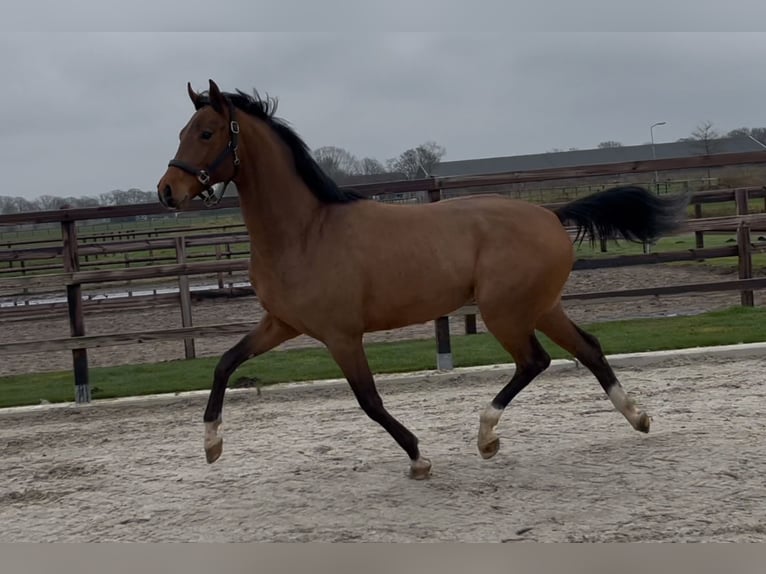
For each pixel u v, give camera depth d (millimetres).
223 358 4188
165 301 10320
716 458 4062
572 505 3557
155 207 6984
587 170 7113
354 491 3932
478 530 3322
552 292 4281
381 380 6676
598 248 16094
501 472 4102
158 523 3668
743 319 8305
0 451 5305
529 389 6125
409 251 4004
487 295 4129
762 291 11414
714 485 3682
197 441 5238
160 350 10008
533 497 3695
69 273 6812
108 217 6926
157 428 5734
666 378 6148
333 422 5516
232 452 4863
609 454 4285
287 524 3539
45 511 3955
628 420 4508
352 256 3924
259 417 5828
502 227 4184
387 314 4047
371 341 9141
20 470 4762
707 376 6102
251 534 3443
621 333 8070
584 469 4059
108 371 8023
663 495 3602
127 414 6316
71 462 4863
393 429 4008
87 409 6496
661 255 8602
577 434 4742
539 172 7059
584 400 5633
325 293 3900
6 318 11203
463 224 4172
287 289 3949
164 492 4145
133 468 4656
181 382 7113
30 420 6316
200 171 3875
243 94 4082
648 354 6828
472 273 4152
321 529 3441
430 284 4047
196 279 16750
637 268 15117
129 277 6957
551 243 4230
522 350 4262
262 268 4035
